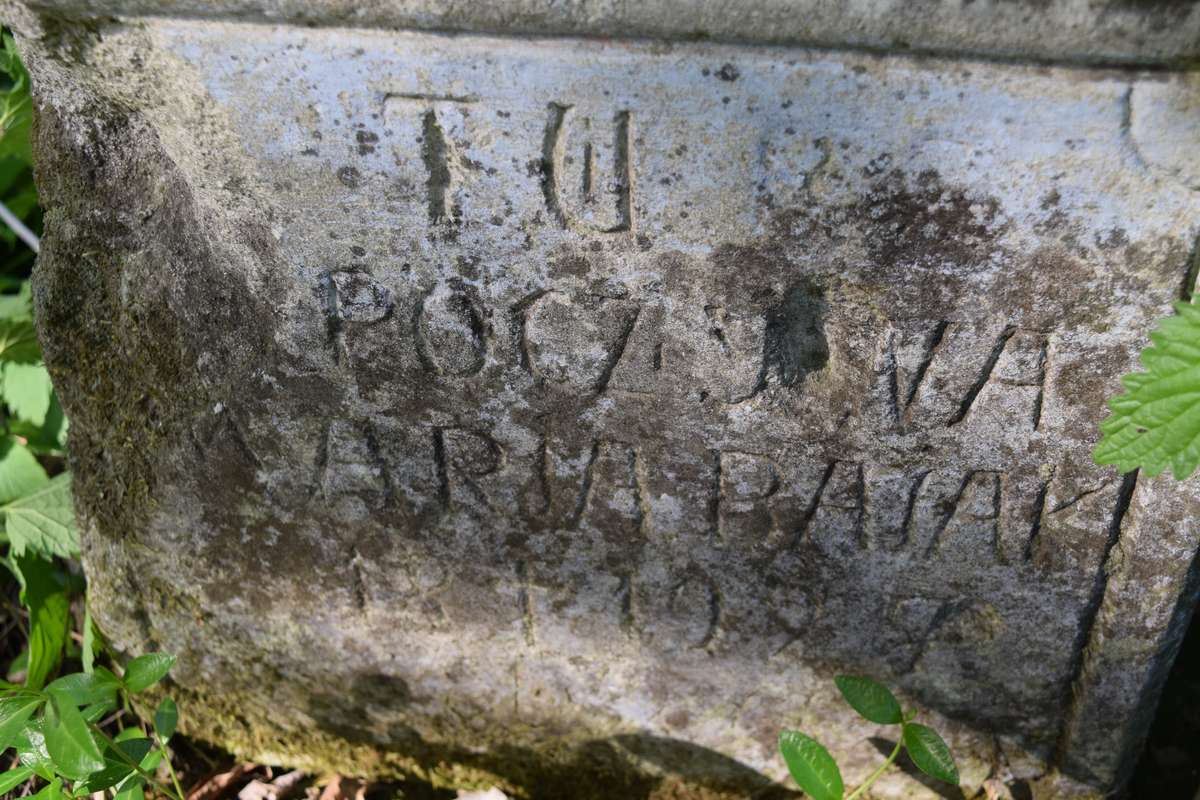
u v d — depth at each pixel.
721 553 0.79
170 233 0.75
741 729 0.88
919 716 0.85
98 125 0.75
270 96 0.68
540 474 0.78
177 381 0.79
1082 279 0.67
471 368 0.75
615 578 0.82
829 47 0.63
